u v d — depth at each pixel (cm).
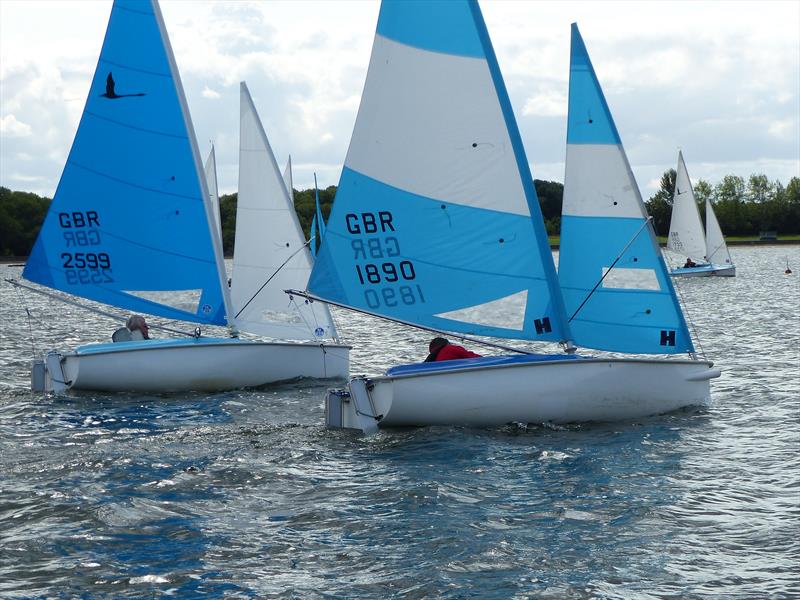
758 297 4506
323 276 1459
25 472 1141
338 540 904
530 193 1405
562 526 940
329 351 1831
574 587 793
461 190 1420
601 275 1491
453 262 1430
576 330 1499
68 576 815
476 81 1410
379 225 1447
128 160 1819
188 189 1808
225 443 1296
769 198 17950
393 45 1435
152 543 896
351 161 1450
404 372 1325
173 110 1805
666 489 1063
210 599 769
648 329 1481
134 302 1836
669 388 1427
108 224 1836
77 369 1677
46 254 1848
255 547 885
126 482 1098
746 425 1388
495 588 792
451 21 1412
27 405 1587
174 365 1689
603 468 1145
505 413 1332
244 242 1964
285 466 1170
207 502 1021
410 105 1434
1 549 876
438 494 1040
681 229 6669
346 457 1209
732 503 1012
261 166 1958
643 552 870
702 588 790
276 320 1955
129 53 1809
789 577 810
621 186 1479
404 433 1316
